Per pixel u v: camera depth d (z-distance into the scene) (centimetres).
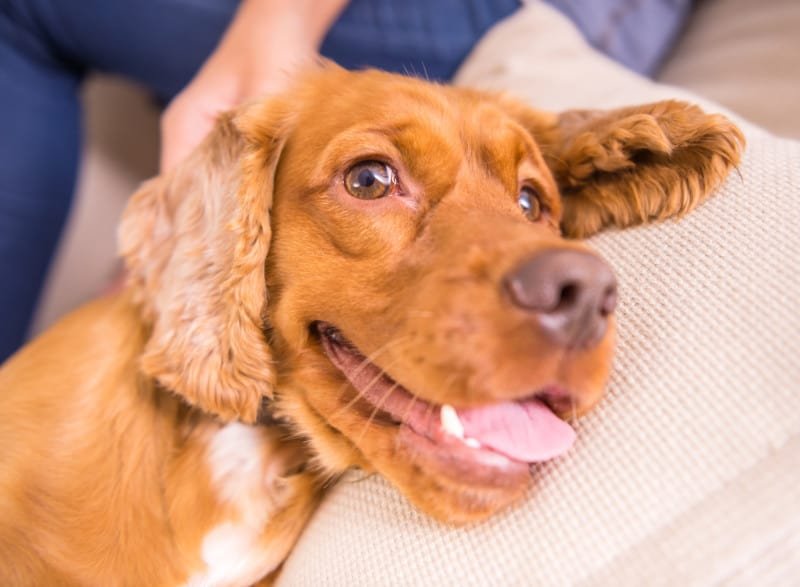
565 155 43
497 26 64
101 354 42
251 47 56
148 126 92
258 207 39
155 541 39
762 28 68
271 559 42
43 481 39
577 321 31
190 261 40
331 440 39
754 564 28
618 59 70
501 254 33
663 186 38
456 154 38
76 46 73
